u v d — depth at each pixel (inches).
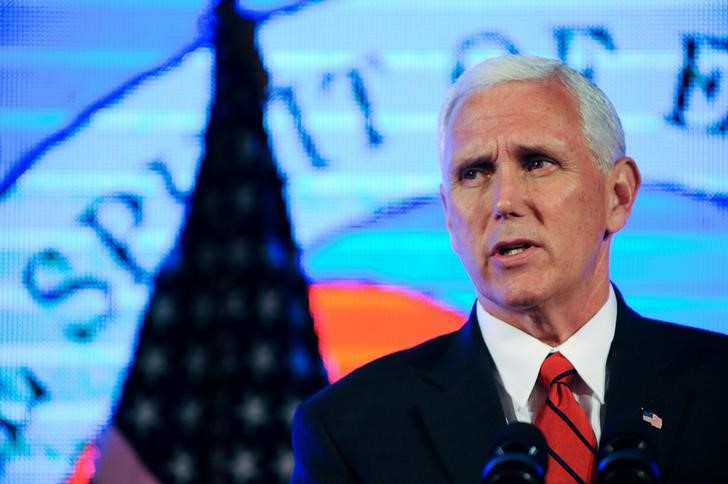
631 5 599.2
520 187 347.6
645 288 577.0
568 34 600.1
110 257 598.5
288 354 593.9
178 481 585.3
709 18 596.7
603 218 364.5
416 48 605.6
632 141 590.2
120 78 612.1
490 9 604.7
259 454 591.2
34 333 589.3
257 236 601.6
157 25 616.4
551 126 352.8
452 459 350.9
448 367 372.5
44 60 612.4
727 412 347.9
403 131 599.8
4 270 592.7
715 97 591.8
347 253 592.7
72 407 585.9
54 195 600.7
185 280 600.7
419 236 590.9
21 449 579.5
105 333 593.6
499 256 348.5
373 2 608.7
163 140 607.8
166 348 595.2
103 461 581.9
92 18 617.3
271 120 605.9
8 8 618.8
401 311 585.6
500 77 364.2
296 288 595.2
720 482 337.1
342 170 599.2
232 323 597.6
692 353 367.9
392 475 356.8
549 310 355.6
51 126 606.5
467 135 357.7
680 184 585.3
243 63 610.2
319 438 372.2
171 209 604.7
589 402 357.7
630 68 595.2
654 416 346.0
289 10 611.5
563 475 328.5
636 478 260.2
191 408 593.0
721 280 576.4
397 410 368.5
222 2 616.7
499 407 355.3
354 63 605.9
